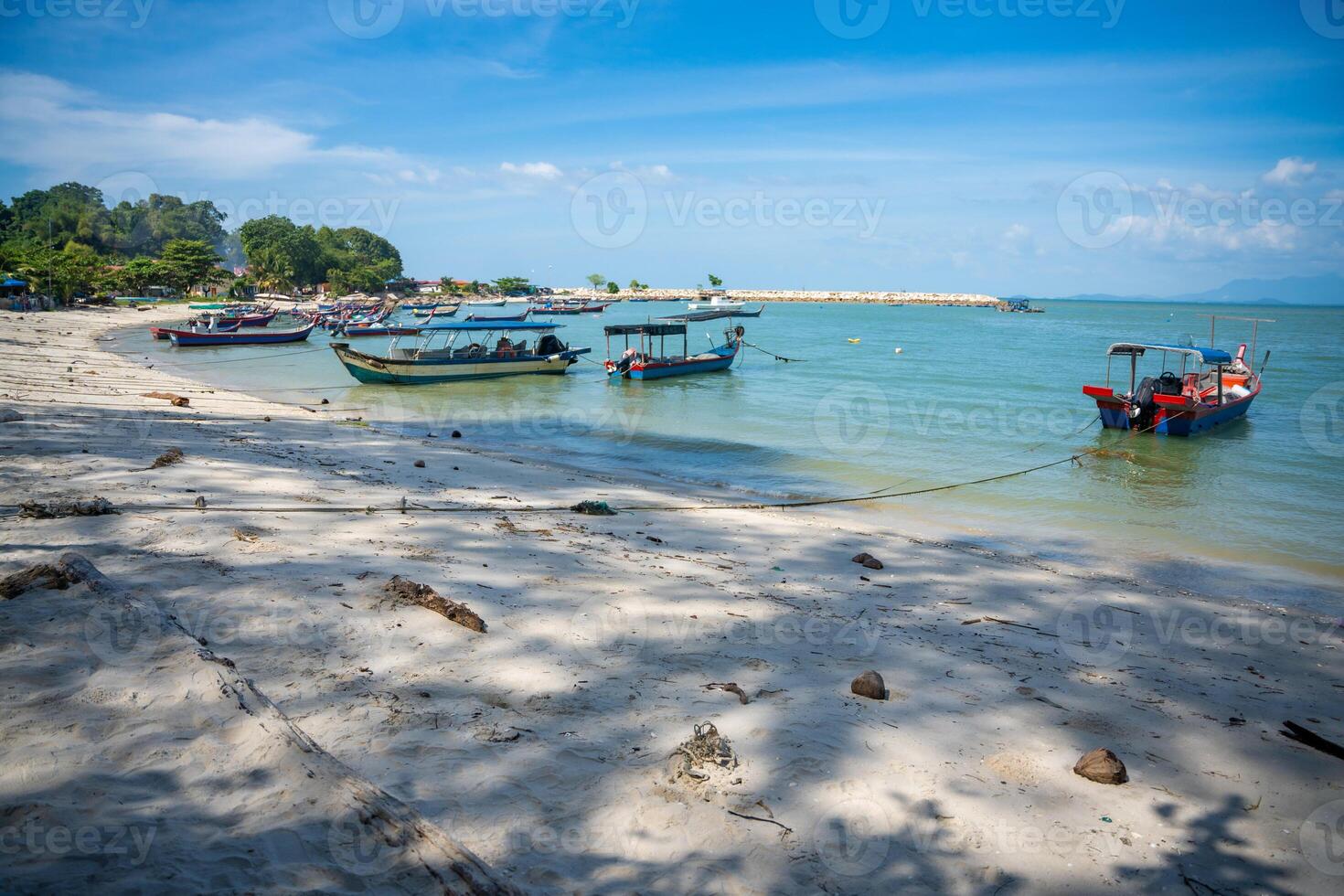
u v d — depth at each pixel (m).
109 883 3.75
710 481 19.16
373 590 8.19
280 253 138.25
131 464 14.02
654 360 41.16
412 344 63.84
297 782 4.72
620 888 4.28
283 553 9.25
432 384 38.34
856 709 6.74
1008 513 16.62
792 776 5.56
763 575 11.03
